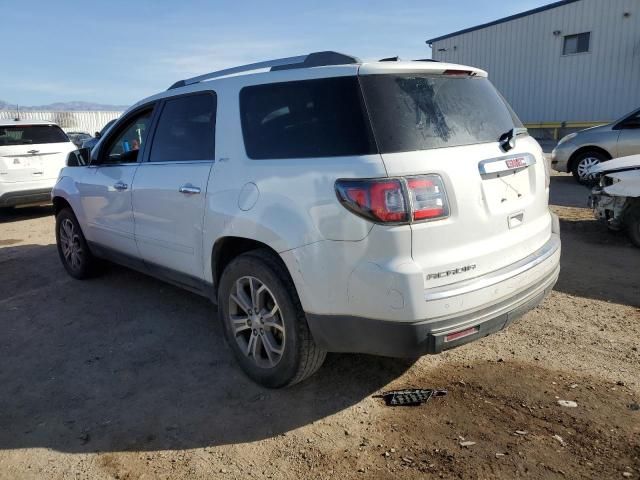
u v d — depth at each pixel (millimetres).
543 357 3559
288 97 3074
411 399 3117
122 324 4457
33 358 3912
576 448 2639
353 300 2686
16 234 8375
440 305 2592
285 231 2885
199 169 3580
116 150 4859
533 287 3072
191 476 2594
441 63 3082
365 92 2779
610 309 4332
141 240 4293
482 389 3199
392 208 2549
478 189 2779
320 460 2660
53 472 2660
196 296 5039
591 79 21750
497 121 3211
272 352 3217
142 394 3350
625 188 6047
